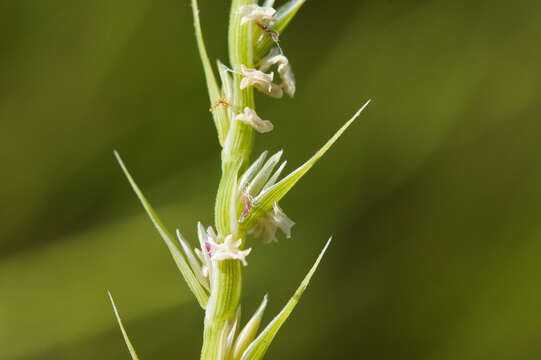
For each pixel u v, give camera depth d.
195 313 0.16
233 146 0.09
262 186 0.09
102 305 0.16
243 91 0.09
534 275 0.16
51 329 0.16
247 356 0.09
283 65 0.09
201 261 0.09
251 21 0.09
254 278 0.16
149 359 0.16
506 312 0.16
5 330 0.16
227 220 0.09
